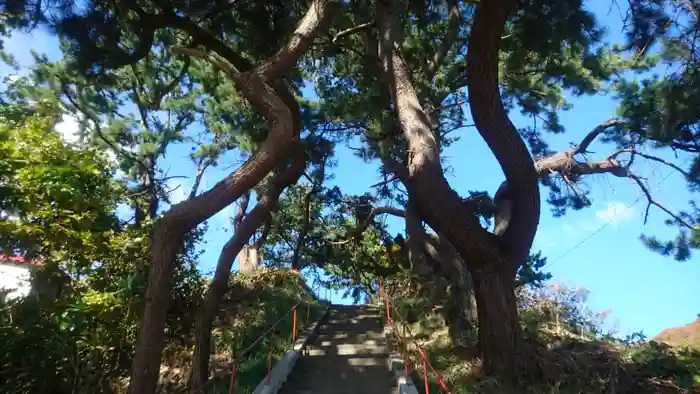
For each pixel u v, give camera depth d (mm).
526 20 11828
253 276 20234
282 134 9883
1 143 10406
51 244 10727
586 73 16656
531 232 11773
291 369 11984
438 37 17469
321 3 10789
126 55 11289
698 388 10992
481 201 13633
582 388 10594
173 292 14375
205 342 11562
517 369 10992
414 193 11664
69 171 10453
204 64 20109
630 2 11141
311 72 20734
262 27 13375
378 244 27172
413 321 15852
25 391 8969
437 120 17859
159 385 13188
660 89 12695
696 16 10719
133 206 20391
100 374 11102
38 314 9547
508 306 11398
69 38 10773
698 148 13984
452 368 11734
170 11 11617
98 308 11539
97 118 20781
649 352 12328
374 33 16266
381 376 11602
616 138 16375
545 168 17281
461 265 16250
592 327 15109
